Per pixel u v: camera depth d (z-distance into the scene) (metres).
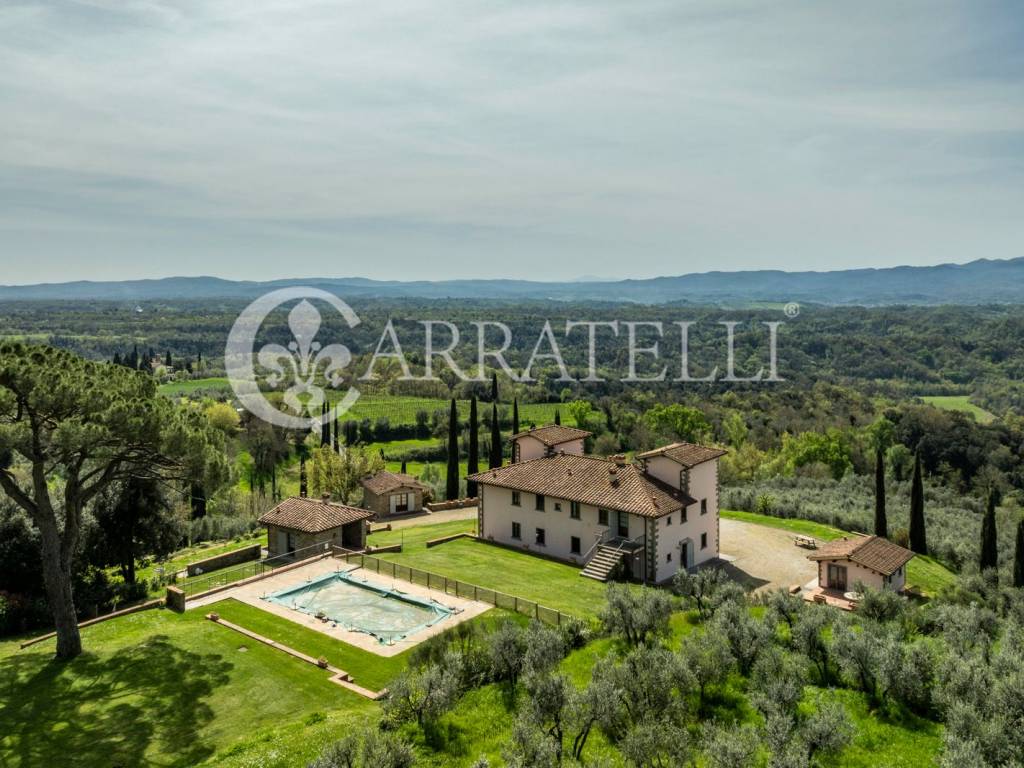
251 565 45.91
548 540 49.69
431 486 82.75
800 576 48.19
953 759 17.31
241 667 29.22
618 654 27.86
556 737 20.34
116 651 30.59
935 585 51.41
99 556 43.56
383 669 29.34
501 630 27.47
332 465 76.88
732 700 23.23
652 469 49.34
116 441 28.83
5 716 25.27
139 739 23.89
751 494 73.19
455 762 21.30
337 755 19.38
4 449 26.94
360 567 43.00
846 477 100.56
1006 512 85.50
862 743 20.28
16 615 37.06
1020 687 20.41
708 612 32.41
